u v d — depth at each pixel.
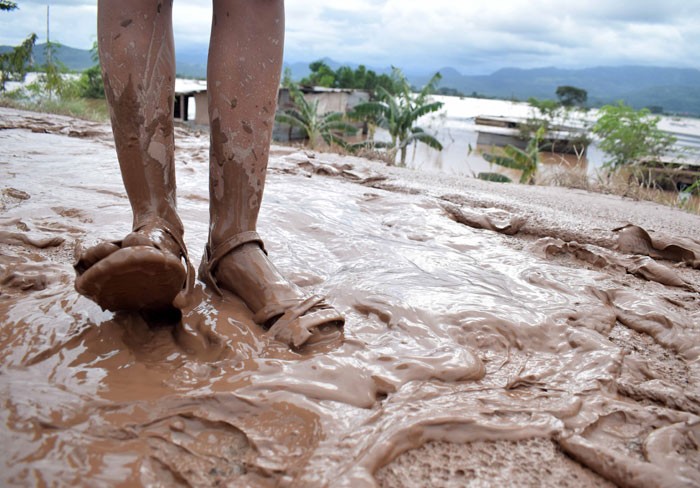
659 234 2.53
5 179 2.73
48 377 1.08
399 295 1.61
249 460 0.90
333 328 1.33
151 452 0.91
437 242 2.23
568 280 1.90
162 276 1.13
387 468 0.92
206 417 1.00
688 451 0.99
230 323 1.32
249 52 1.37
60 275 1.58
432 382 1.16
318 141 18.86
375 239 2.21
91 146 4.00
